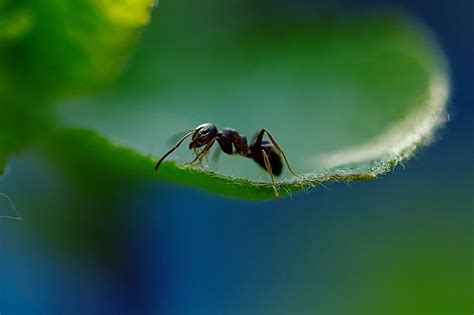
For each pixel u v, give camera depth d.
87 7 0.06
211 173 0.06
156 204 0.06
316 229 0.06
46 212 0.06
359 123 0.06
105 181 0.06
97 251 0.06
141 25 0.06
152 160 0.06
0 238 0.06
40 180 0.06
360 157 0.06
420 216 0.06
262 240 0.06
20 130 0.06
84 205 0.06
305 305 0.06
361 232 0.06
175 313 0.06
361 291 0.06
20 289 0.06
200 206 0.06
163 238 0.06
